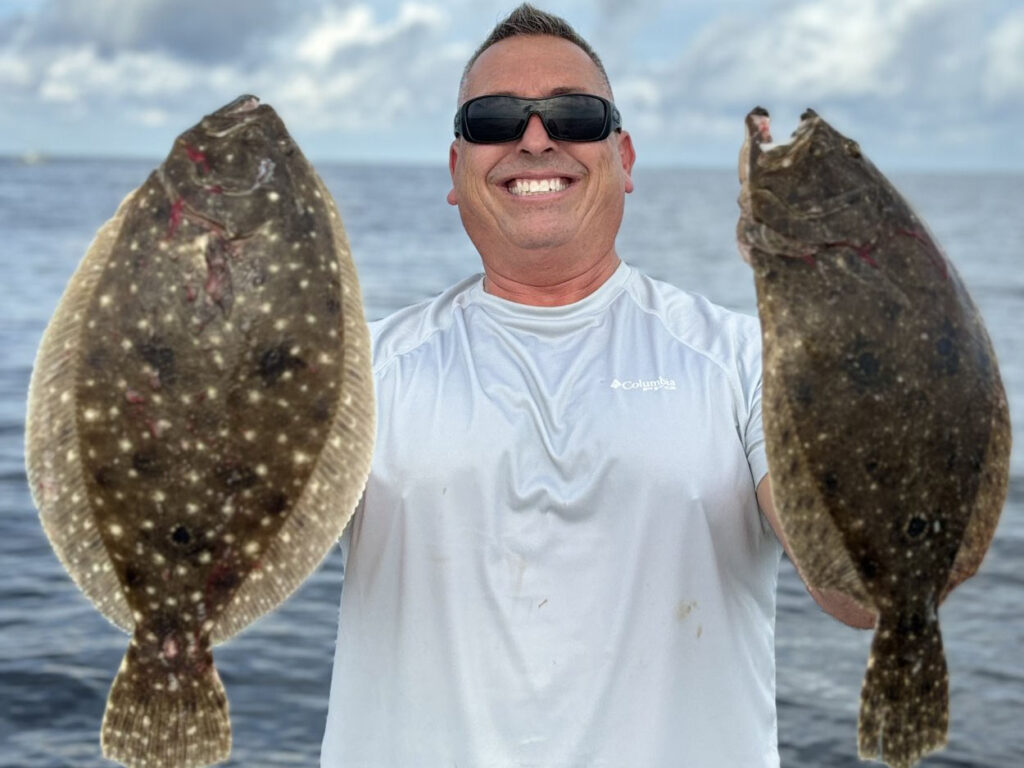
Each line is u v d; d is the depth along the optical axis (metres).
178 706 0.72
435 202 23.98
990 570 2.46
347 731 0.84
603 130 0.88
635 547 0.82
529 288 0.92
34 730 1.79
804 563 0.72
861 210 0.71
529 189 0.89
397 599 0.84
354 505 0.73
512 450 0.83
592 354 0.87
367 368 0.73
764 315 0.71
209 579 0.72
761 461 0.82
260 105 0.75
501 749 0.80
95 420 0.70
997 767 1.69
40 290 7.00
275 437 0.71
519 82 0.88
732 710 0.82
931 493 0.70
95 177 38.69
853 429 0.70
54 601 2.25
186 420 0.70
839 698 1.89
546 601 0.81
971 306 0.72
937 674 0.72
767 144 0.74
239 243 0.70
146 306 0.69
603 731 0.80
